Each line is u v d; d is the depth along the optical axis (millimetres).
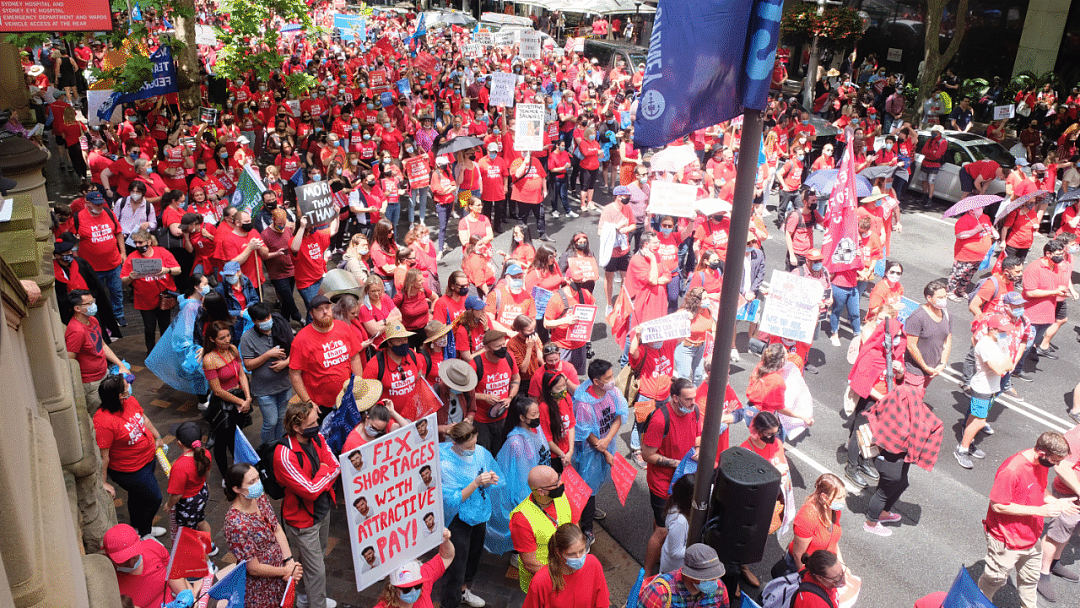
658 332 8422
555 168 16953
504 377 7809
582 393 7293
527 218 16609
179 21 16234
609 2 32156
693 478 6066
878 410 7570
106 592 4414
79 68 24250
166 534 7199
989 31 30906
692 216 11305
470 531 6203
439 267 14547
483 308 8531
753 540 4926
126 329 11336
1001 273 10273
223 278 9281
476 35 28469
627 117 22016
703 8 3936
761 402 7836
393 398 7496
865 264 12391
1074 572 7312
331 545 7207
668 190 11172
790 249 12367
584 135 17328
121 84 15078
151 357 8367
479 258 10898
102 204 10734
